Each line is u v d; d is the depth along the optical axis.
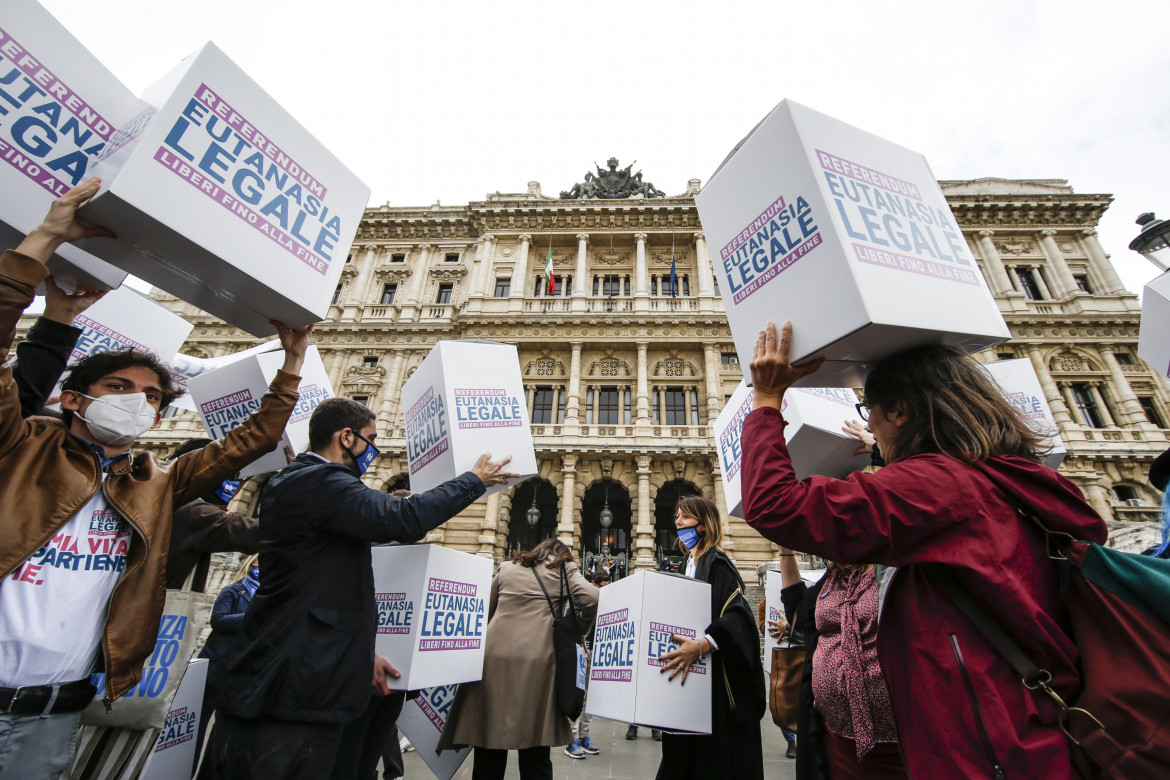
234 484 4.35
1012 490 1.79
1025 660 1.57
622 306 28.78
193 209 2.32
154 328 5.14
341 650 2.72
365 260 32.41
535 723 4.15
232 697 2.58
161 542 2.80
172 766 3.80
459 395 3.93
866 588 2.53
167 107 2.28
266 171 2.66
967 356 2.26
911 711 1.68
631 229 31.17
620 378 27.19
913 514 1.73
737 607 3.90
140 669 2.64
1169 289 4.10
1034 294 29.44
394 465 25.52
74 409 2.74
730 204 2.64
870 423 2.31
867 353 2.21
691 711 3.69
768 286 2.38
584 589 4.68
